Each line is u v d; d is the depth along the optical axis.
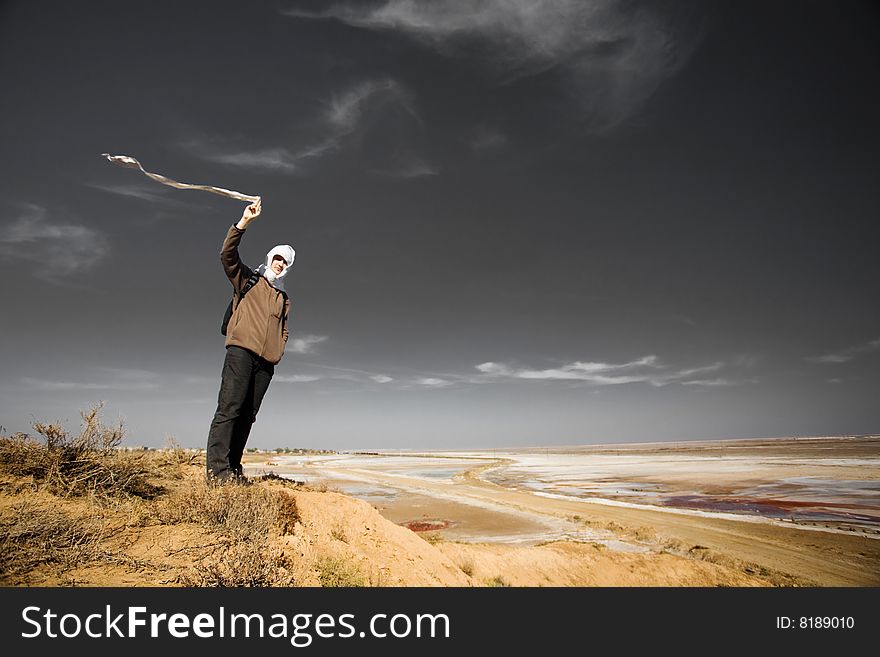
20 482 3.66
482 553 7.16
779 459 55.16
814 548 12.94
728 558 11.14
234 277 4.53
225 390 4.48
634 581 7.75
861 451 68.50
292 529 4.22
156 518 3.60
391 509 18.59
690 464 52.16
